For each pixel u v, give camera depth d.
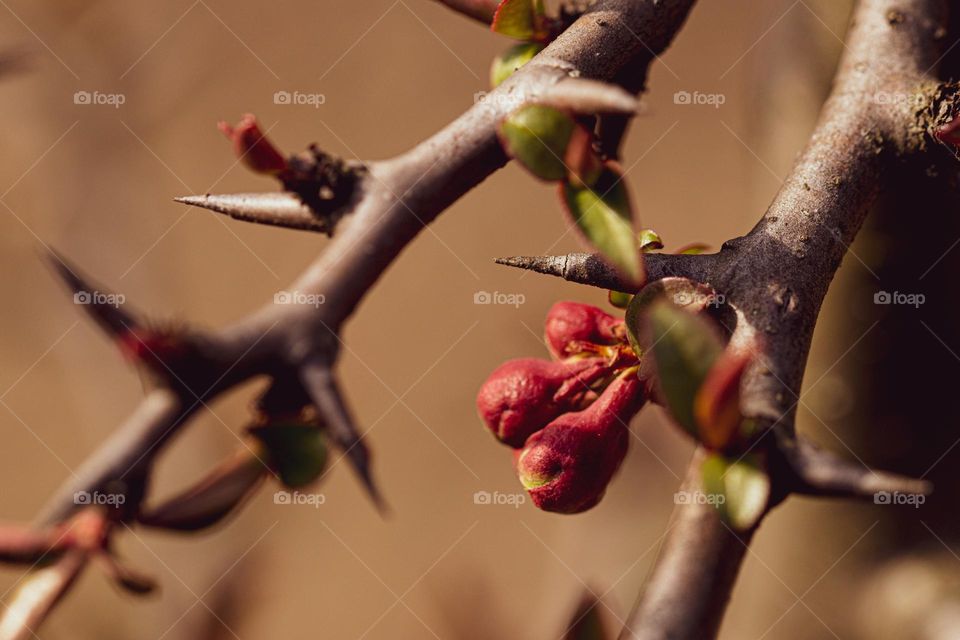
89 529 0.21
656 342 0.19
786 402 0.19
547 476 0.21
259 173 0.21
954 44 0.23
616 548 0.45
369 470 0.21
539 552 0.66
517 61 0.23
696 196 0.75
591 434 0.21
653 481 0.46
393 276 0.80
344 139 0.82
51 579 0.21
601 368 0.22
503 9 0.23
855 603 0.28
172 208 0.70
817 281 0.20
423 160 0.21
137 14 0.68
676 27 0.22
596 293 0.58
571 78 0.20
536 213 0.80
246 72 0.80
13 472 0.74
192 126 0.78
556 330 0.22
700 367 0.18
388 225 0.21
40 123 0.64
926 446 0.28
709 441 0.19
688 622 0.18
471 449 0.75
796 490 0.19
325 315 0.21
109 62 0.66
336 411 0.21
